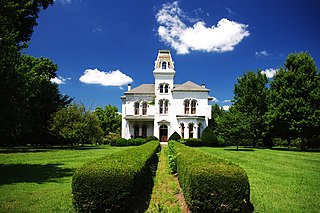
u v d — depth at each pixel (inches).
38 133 1590.8
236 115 1332.4
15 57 526.3
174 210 299.6
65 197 335.0
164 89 1772.9
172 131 1732.3
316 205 315.6
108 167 281.6
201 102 1753.2
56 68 1743.4
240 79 1877.5
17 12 549.3
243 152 1131.9
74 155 930.7
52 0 916.6
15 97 510.3
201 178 269.4
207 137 1577.3
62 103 1689.2
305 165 679.7
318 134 1411.2
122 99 1849.2
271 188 402.6
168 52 1819.6
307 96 1401.3
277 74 1542.8
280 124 1459.2
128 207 278.1
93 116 1395.2
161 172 569.6
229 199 264.4
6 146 1592.0
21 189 376.8
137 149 567.5
